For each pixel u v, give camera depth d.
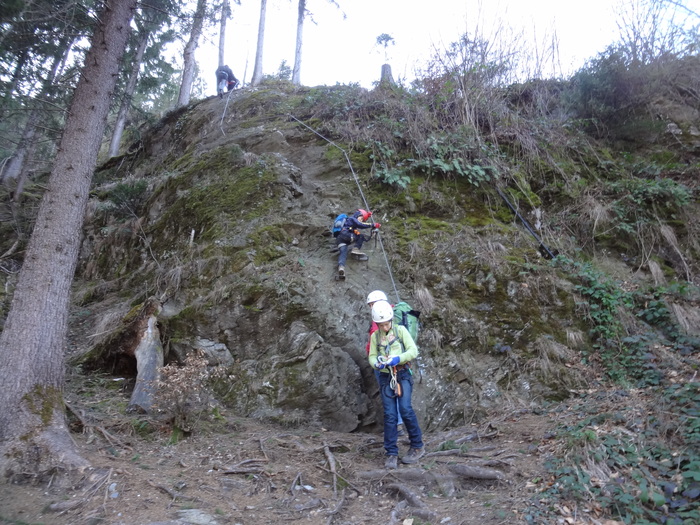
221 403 5.64
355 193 8.11
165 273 7.35
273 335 6.11
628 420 4.29
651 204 8.07
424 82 9.94
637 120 9.38
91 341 6.74
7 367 4.35
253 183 8.12
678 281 7.18
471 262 6.86
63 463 3.92
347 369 5.83
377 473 4.22
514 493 3.71
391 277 6.66
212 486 3.91
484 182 8.28
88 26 6.43
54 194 5.06
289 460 4.50
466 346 6.11
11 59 7.50
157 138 14.01
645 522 3.04
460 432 5.15
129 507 3.49
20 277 4.78
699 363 5.40
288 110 10.92
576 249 7.58
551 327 6.24
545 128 9.32
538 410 5.34
